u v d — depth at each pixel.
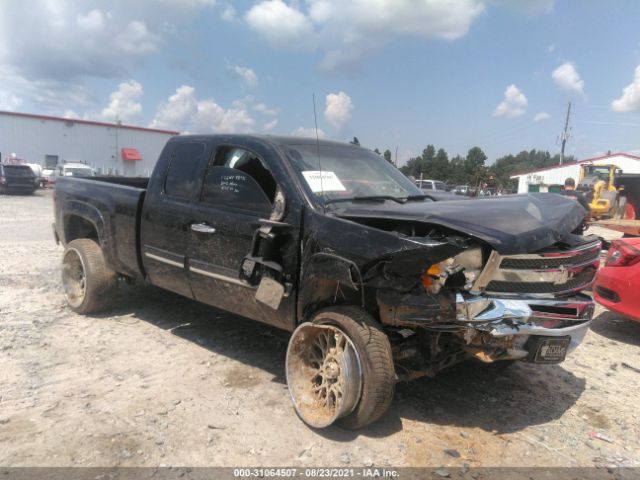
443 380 4.17
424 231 3.12
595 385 4.20
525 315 2.99
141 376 4.01
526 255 3.12
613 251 5.40
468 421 3.51
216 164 4.29
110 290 5.39
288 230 3.56
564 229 3.25
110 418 3.34
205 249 4.17
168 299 6.21
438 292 2.94
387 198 3.98
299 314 3.53
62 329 5.02
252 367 4.26
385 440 3.21
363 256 3.03
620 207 12.03
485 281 2.99
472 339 3.13
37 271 7.54
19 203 22.34
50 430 3.16
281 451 3.05
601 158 54.81
